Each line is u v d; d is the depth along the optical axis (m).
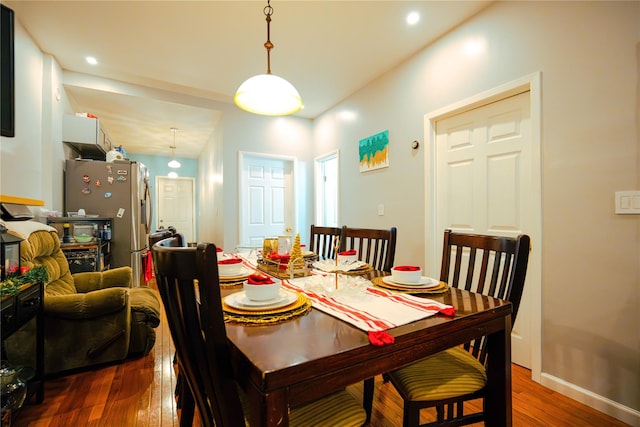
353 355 0.70
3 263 1.40
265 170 4.32
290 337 0.76
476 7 2.14
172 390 1.77
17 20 2.29
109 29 2.42
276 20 2.29
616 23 1.54
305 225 4.47
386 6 2.13
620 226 1.52
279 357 0.65
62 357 1.90
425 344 0.83
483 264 1.28
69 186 3.34
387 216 3.08
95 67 3.06
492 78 2.10
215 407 0.74
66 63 2.99
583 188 1.65
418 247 2.73
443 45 2.48
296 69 3.05
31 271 1.51
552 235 1.78
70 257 2.80
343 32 2.44
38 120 2.72
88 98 3.53
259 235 4.22
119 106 3.80
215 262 0.67
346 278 1.34
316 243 2.53
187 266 0.70
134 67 3.06
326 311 0.95
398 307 0.99
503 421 1.04
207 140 5.68
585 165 1.64
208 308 0.67
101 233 3.25
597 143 1.60
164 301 0.82
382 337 0.75
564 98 1.73
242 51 2.73
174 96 3.67
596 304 1.60
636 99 1.47
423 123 2.67
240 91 1.85
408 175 2.84
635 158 1.47
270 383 0.60
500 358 1.04
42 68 2.77
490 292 1.21
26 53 2.46
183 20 2.30
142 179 3.78
